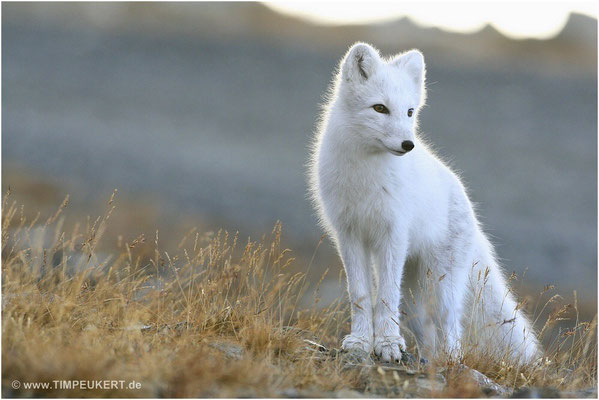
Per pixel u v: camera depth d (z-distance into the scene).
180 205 27.47
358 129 8.65
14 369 6.25
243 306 8.74
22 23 76.19
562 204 33.53
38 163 33.16
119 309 8.20
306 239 23.77
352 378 7.53
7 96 51.28
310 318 9.27
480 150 43.00
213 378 6.61
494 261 10.84
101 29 77.44
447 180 9.74
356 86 8.70
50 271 8.57
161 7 86.62
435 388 7.31
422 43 80.00
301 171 38.31
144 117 49.38
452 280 9.52
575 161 42.66
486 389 7.58
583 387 8.27
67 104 51.12
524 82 64.50
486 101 57.16
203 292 8.56
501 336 9.81
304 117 53.09
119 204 25.64
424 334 9.15
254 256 8.85
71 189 27.64
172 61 67.75
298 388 7.07
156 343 7.39
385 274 8.85
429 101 55.78
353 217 8.95
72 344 6.90
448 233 9.61
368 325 8.63
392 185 8.72
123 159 37.00
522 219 30.16
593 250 26.41
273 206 29.38
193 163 37.91
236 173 36.59
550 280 21.58
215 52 71.56
